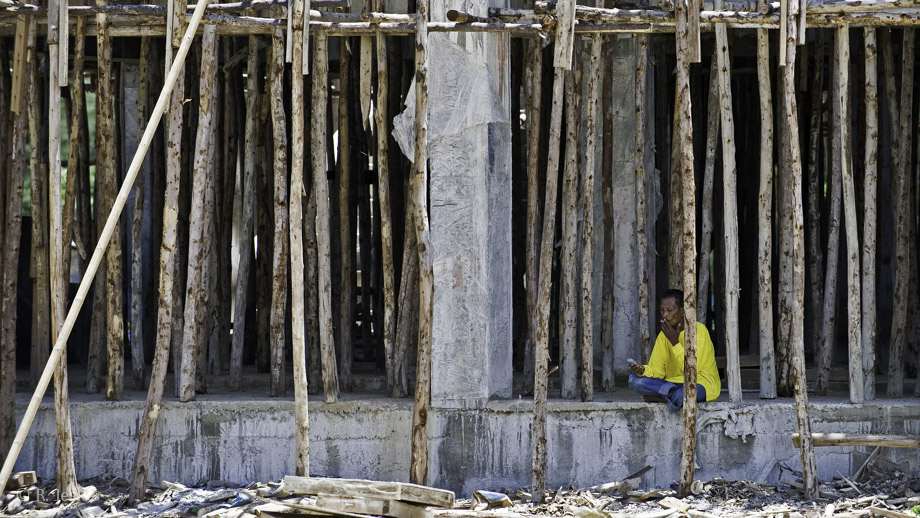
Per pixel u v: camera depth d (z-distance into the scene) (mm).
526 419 21875
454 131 21656
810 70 32812
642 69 22812
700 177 33469
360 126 32281
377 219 33125
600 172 26297
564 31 19969
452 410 21906
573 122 21953
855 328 22094
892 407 21906
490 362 22156
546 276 20375
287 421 22094
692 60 20188
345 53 24859
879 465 21766
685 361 20516
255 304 32156
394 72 29641
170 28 20453
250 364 31797
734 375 22078
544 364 20656
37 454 22125
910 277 28172
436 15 21312
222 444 22078
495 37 22000
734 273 22016
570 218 22484
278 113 21078
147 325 32500
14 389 21859
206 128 20969
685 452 20734
